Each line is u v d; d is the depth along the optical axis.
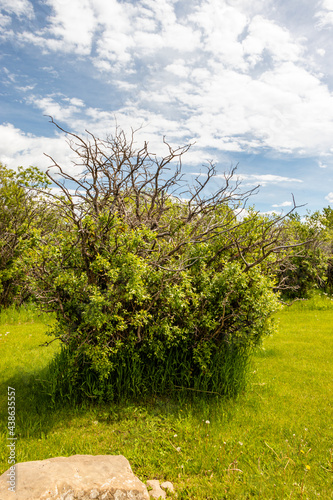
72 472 2.77
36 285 4.75
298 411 4.67
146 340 4.86
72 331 4.65
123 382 4.94
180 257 5.25
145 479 3.32
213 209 5.73
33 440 3.92
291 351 7.25
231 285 4.92
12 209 10.48
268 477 3.28
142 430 4.14
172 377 5.07
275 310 5.20
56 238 5.05
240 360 5.41
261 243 5.34
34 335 8.08
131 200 5.87
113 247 4.73
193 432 4.06
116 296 4.50
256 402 4.86
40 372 5.60
